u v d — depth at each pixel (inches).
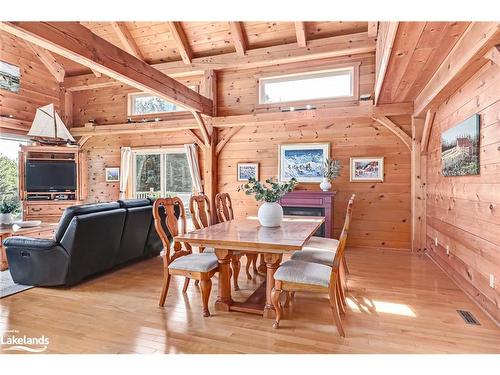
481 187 108.3
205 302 101.6
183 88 191.0
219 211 146.5
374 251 193.5
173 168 272.5
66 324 96.1
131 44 238.4
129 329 92.7
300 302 112.4
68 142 257.1
